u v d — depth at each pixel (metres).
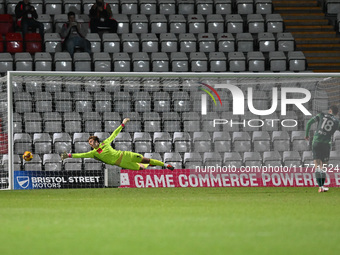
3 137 65.69
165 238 22.86
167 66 78.56
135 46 81.62
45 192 53.06
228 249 20.23
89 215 31.45
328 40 87.56
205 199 43.56
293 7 93.06
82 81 71.44
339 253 19.42
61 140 66.62
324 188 53.28
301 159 66.94
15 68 77.69
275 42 84.69
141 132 68.50
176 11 90.06
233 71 79.81
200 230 25.14
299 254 19.27
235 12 90.62
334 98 67.31
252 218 29.73
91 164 65.56
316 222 28.02
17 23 82.69
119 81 71.62
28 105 69.69
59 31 84.25
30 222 28.31
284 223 27.61
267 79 68.81
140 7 88.06
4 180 57.94
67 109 70.06
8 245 21.47
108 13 82.88
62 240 22.52
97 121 68.94
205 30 87.38
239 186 60.44
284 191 53.91
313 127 66.81
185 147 67.56
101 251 20.02
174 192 52.41
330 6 90.62
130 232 24.58
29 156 53.03
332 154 65.44
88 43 79.69
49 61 76.44
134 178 59.06
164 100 70.31
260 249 20.23
